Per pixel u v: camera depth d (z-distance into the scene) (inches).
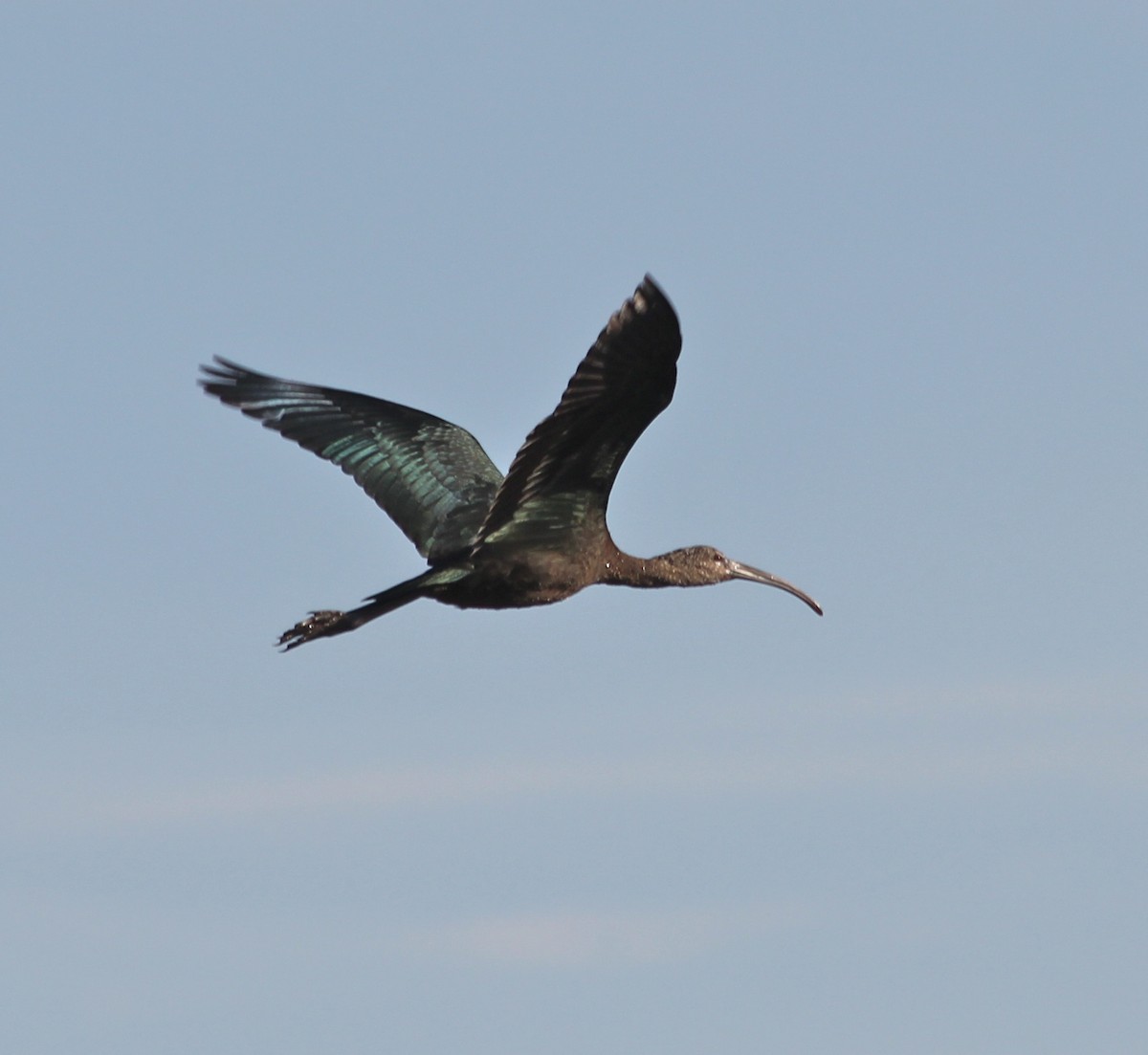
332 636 706.2
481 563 723.4
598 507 722.2
